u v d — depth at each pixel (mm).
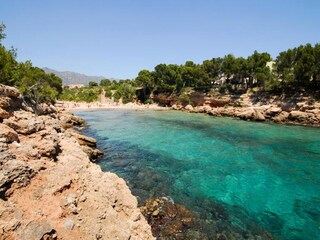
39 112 36312
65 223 7281
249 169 20266
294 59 60812
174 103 87688
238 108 60000
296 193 15898
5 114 13312
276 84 60281
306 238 11172
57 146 13703
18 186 8250
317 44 58594
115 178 12117
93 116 60969
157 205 13234
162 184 16516
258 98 63906
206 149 26547
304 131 38844
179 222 11773
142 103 98312
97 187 10328
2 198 7500
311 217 13023
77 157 13820
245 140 31531
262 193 15773
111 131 37594
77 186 9773
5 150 9109
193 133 36219
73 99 107062
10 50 33781
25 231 6238
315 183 17531
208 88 82750
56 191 8797
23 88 35938
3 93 17094
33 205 7727
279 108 51719
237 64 71875
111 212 8852
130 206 10094
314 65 53094
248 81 79688
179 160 22297
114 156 23234
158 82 93688
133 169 19531
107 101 105875
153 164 20953
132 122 48750
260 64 70438
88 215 8180
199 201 14289
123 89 104938
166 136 33750
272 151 26141
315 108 47844
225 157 23562
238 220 12445
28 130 12922
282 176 18812
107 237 7434
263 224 12203
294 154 25047
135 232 8594
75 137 23203
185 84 94938
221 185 16828
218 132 37219
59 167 10914
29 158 10516
